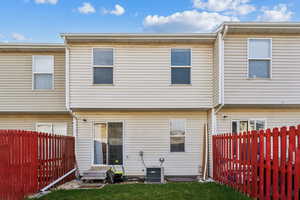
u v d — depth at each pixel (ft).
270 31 30.45
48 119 36.65
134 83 32.53
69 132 36.47
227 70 30.35
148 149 33.96
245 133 21.59
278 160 16.72
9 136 18.74
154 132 34.17
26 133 21.35
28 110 34.91
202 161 33.60
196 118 34.40
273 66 30.58
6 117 36.47
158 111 34.40
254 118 32.78
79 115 34.01
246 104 30.40
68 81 32.09
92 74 32.35
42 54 35.53
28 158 21.65
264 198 18.33
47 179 25.11
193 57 32.89
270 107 32.40
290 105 31.12
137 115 34.32
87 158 33.60
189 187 25.38
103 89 32.35
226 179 25.98
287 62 30.60
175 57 33.04
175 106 32.45
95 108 32.55
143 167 33.73
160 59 32.81
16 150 19.69
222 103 29.81
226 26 29.37
